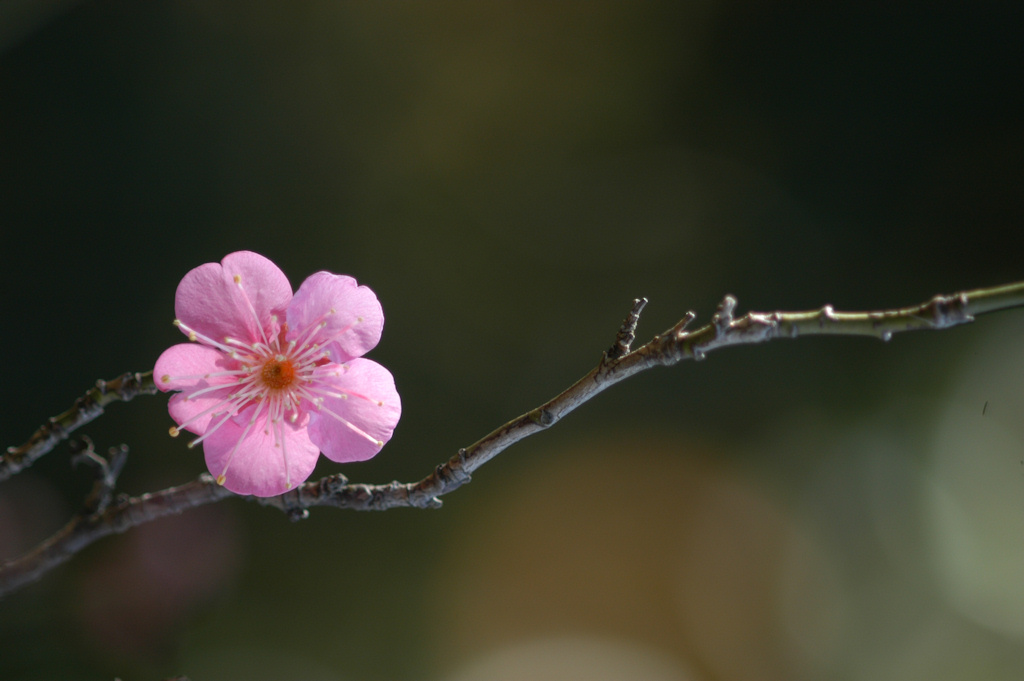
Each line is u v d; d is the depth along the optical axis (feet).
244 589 3.49
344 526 3.87
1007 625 3.42
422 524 4.01
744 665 3.73
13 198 4.25
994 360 4.11
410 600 3.80
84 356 4.19
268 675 3.26
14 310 4.13
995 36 4.71
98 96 4.51
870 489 4.05
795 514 4.09
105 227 4.40
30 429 3.99
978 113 4.74
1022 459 3.80
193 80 4.71
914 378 4.32
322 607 3.63
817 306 4.71
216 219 4.59
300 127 4.83
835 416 4.34
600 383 1.69
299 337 1.73
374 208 4.83
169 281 4.43
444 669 3.67
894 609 3.67
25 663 2.47
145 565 3.02
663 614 3.92
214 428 1.72
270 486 1.72
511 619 3.91
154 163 4.55
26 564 1.75
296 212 4.71
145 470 3.85
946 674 3.39
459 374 4.56
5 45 4.26
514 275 4.83
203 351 1.73
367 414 1.73
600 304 4.83
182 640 3.05
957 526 3.80
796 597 3.85
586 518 4.17
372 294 1.74
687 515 4.16
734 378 4.51
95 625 2.79
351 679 3.47
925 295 4.61
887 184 4.85
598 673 3.59
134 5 4.61
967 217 4.66
